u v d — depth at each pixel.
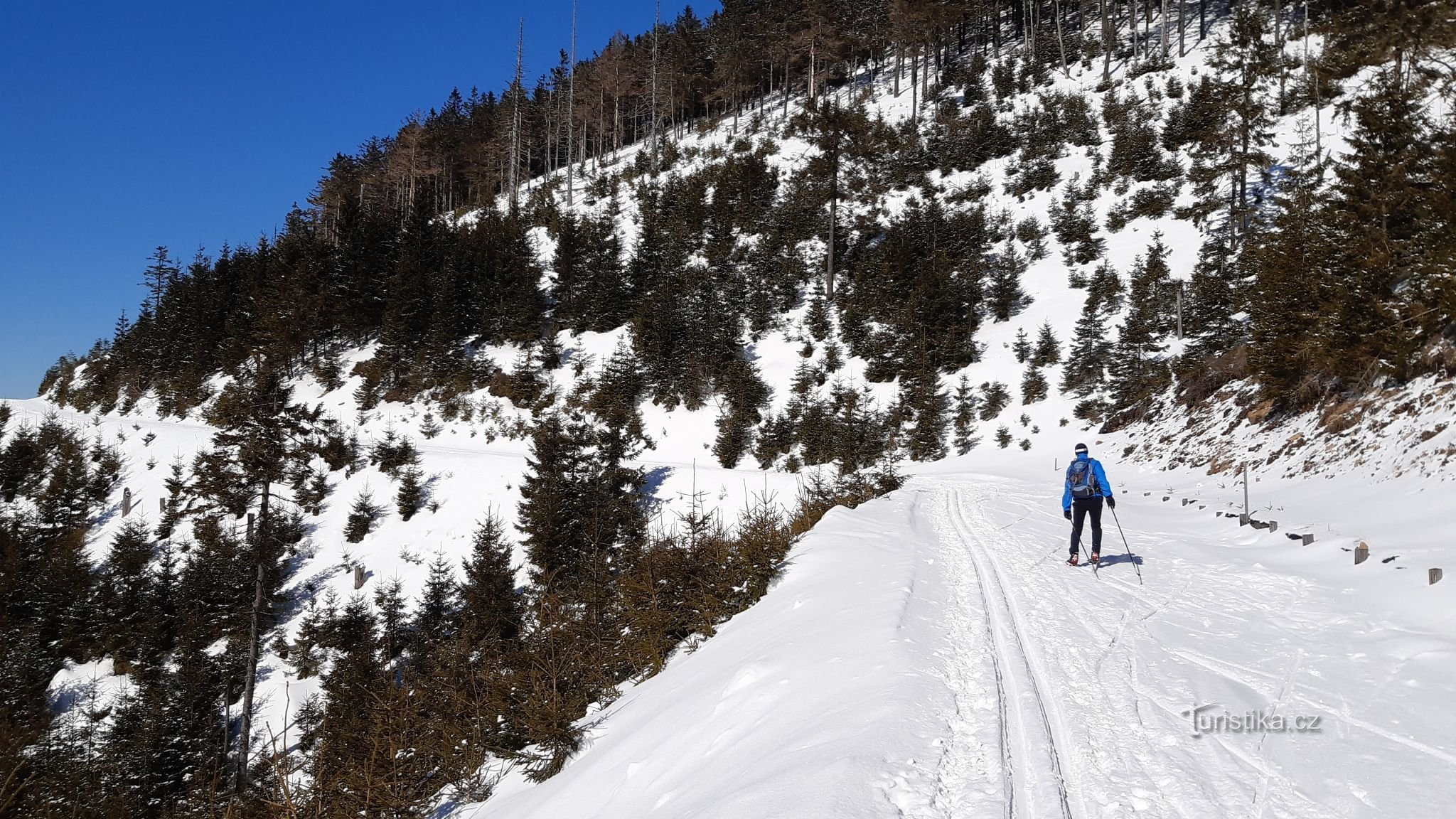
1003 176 55.03
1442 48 18.41
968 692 4.53
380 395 48.56
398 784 7.43
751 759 4.12
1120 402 33.00
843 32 75.62
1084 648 5.31
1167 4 66.50
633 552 11.52
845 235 52.94
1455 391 11.62
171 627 27.25
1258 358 17.67
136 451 43.44
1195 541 10.27
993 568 8.59
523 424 42.78
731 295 48.88
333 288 55.75
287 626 26.84
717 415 41.66
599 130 85.25
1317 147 38.25
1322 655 4.91
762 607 8.70
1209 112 45.16
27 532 34.66
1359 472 12.35
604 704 8.31
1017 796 3.17
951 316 42.38
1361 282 14.48
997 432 35.78
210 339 59.22
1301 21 57.69
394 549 30.75
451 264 55.09
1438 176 13.27
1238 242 36.62
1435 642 4.76
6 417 55.38
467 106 105.81
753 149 68.12
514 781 7.45
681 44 83.75
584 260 53.09
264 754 9.29
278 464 23.67
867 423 37.41
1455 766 3.12
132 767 19.19
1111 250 44.00
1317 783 3.09
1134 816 2.93
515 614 21.03
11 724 22.39
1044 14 81.38
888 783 3.26
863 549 9.89
